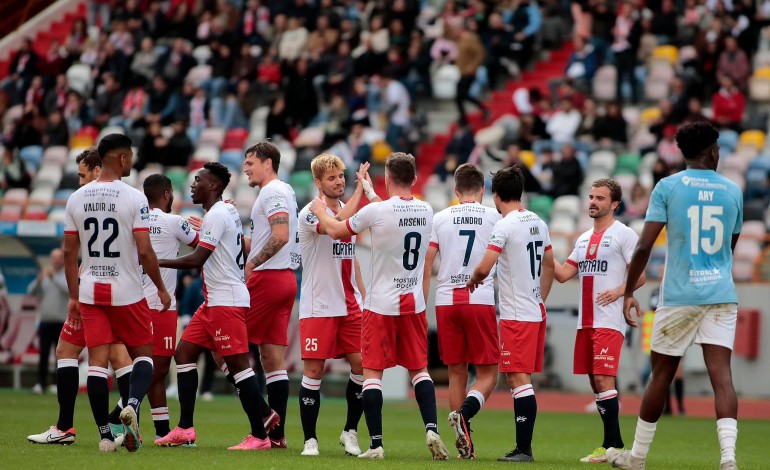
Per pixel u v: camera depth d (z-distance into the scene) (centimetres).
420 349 3222
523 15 9250
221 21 10338
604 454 3400
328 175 3422
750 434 4984
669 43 8850
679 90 8062
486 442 4316
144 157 8881
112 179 3158
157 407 3506
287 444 3862
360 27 9819
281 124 8962
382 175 8506
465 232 3359
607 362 3422
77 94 10081
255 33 10088
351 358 3456
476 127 9038
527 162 8100
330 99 9388
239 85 9488
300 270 6725
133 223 3120
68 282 3186
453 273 3356
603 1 8875
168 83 9869
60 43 11619
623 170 8031
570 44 9562
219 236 3325
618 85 8525
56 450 3117
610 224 3503
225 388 7012
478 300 3334
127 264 3139
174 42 10181
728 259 2803
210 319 3372
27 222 6756
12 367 6925
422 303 3225
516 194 3338
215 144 9225
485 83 9269
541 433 4866
